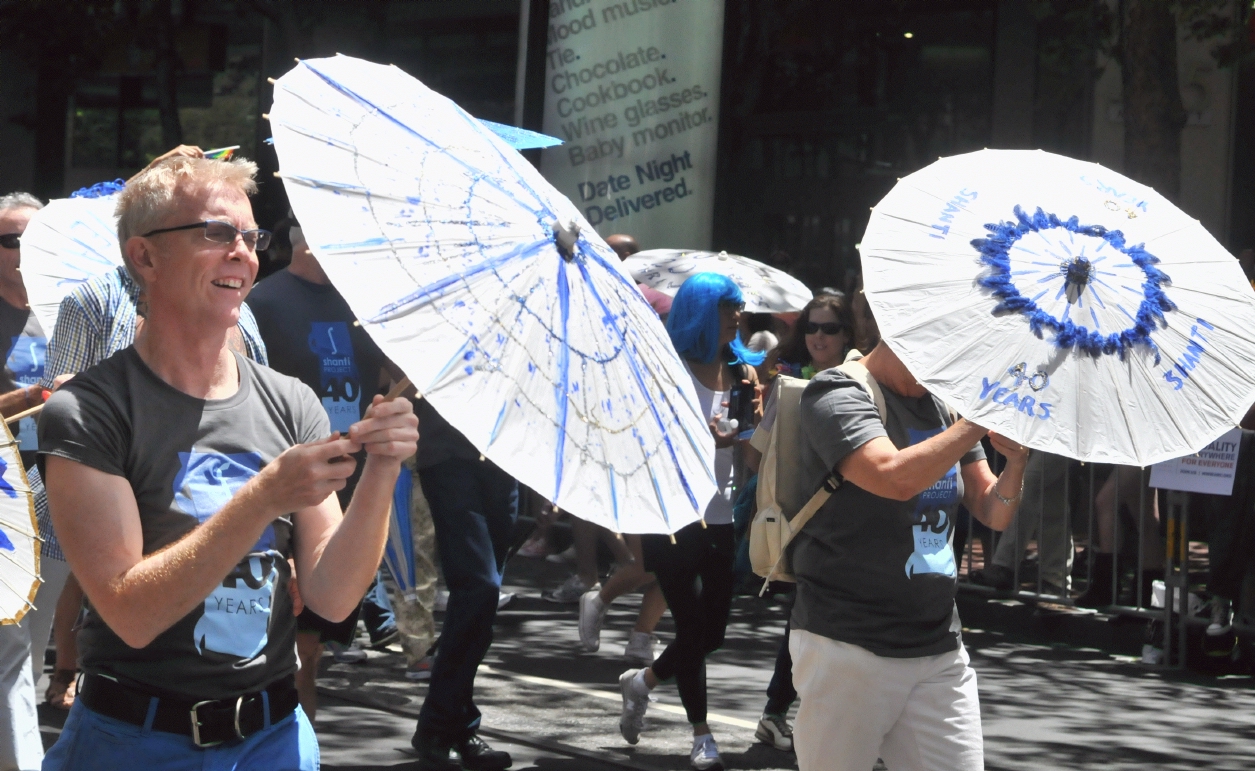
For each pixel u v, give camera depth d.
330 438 2.15
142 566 2.11
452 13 18.50
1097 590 8.07
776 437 3.74
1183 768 5.60
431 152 2.12
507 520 5.27
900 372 3.53
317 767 2.48
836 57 15.95
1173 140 10.66
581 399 2.08
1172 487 7.16
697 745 5.25
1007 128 14.83
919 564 3.46
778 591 5.55
